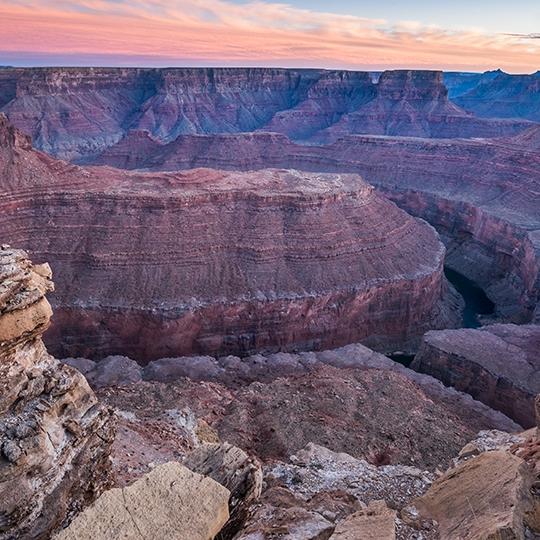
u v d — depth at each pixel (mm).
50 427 14578
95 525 10945
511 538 11555
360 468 26250
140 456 23828
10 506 12797
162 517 11297
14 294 14703
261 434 36688
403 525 13648
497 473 14602
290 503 17766
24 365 15086
